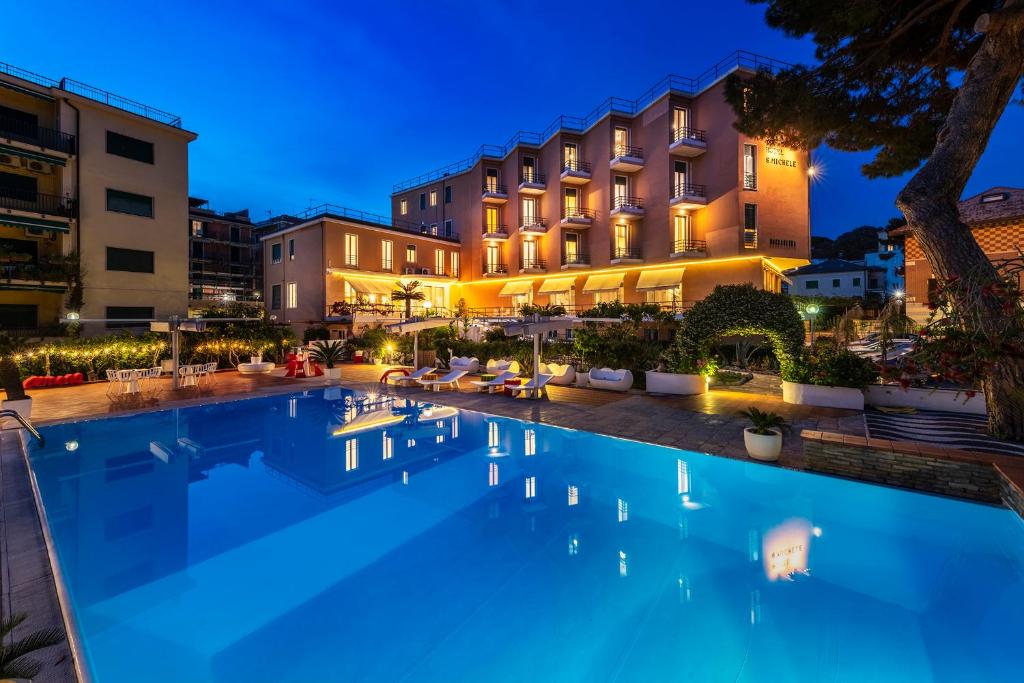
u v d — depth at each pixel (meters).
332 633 4.51
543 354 20.20
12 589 4.47
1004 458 6.36
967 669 3.90
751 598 4.93
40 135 23.41
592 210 38.44
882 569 5.37
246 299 50.00
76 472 8.75
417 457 9.59
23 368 16.78
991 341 4.73
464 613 4.82
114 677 3.96
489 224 43.44
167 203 27.50
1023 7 7.54
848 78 11.60
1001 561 5.54
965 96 8.48
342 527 6.66
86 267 24.47
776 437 8.16
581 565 5.62
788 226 31.69
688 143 32.03
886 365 5.41
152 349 19.66
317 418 12.91
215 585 5.30
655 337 26.95
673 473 8.38
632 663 4.07
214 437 11.05
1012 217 20.23
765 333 13.84
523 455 9.61
